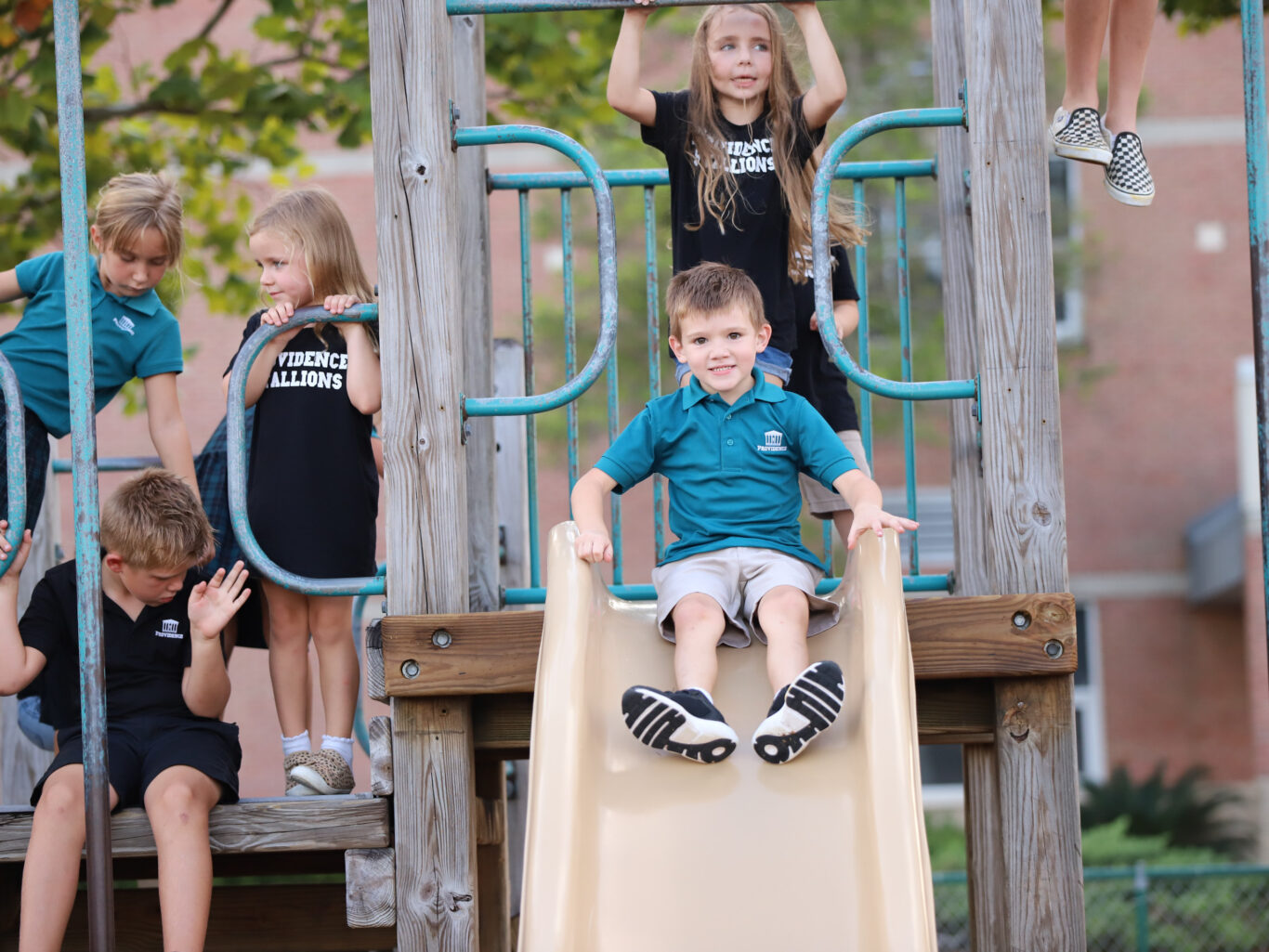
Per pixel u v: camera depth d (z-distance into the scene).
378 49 5.72
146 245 6.21
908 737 4.54
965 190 6.88
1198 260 22.69
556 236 19.52
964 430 6.82
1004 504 5.52
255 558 5.73
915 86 19.45
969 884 6.91
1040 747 5.46
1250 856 19.34
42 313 6.46
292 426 6.25
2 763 8.25
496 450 8.00
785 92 6.60
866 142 19.30
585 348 19.19
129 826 5.52
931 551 22.22
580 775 4.55
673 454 5.54
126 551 5.59
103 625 5.51
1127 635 22.52
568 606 4.98
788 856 4.45
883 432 19.86
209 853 5.44
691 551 5.41
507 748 5.88
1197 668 22.38
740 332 5.44
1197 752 22.23
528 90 12.34
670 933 4.31
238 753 5.87
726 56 6.53
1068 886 5.39
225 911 7.42
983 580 6.72
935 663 5.40
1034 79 5.59
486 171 7.17
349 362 6.22
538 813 4.43
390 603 5.64
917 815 4.37
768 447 5.48
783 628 5.07
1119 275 22.77
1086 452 22.72
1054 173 22.95
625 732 4.90
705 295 5.45
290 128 13.02
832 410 6.87
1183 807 19.84
